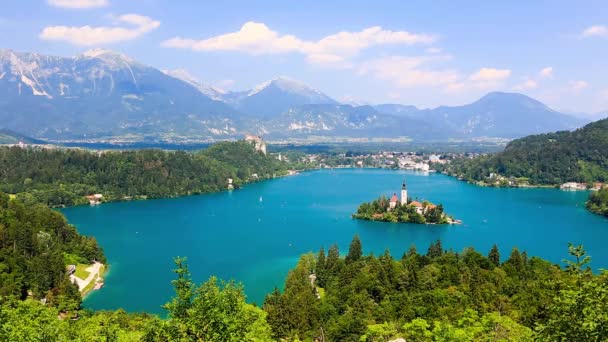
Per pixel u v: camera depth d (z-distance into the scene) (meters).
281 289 170.88
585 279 55.28
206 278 183.25
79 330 77.06
